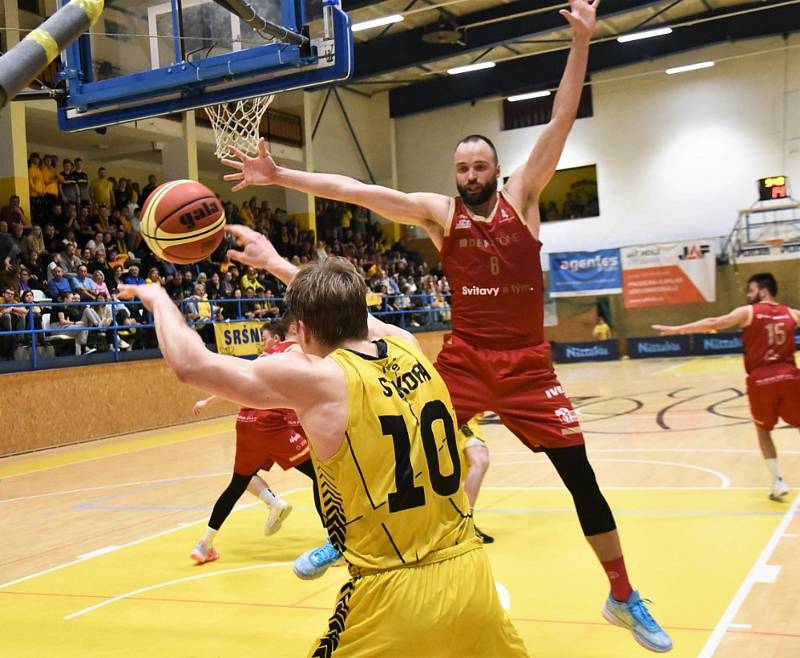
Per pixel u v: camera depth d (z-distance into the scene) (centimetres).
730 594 459
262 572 561
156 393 1639
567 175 2816
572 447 386
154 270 1634
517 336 403
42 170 1755
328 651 231
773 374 686
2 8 1616
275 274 326
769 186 2389
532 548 579
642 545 573
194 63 651
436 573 231
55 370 1434
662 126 2670
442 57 2316
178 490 931
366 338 254
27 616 491
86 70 693
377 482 232
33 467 1191
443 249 417
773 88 2531
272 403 231
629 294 2672
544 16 2206
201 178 2453
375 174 2936
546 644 401
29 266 1551
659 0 2069
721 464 882
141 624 464
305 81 633
